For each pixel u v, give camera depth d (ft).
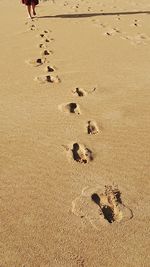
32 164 10.17
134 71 16.89
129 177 9.69
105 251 7.60
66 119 12.47
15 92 14.70
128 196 9.02
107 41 22.50
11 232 8.05
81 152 10.75
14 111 13.03
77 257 7.47
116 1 40.88
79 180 9.55
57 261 7.39
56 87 15.21
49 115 12.73
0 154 10.58
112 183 9.45
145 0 40.98
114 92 14.57
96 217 8.39
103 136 11.48
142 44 21.74
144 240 7.84
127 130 11.79
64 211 8.56
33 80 15.98
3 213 8.54
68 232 8.03
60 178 9.62
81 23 28.12
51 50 20.61
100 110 13.07
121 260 7.41
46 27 26.76
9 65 18.06
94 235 7.95
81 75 16.49
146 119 12.44
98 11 33.94
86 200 8.85
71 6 37.58
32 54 19.81
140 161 10.34
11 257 7.48
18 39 23.30
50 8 36.24
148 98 13.94
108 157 10.48
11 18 30.86
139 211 8.56
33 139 11.29
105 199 8.93
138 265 7.32
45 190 9.21
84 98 14.08
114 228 8.13
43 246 7.72
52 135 11.50
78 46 21.39
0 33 25.07
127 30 25.59
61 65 17.94
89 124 12.19
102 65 17.83
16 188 9.29
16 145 10.99
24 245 7.75
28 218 8.40
